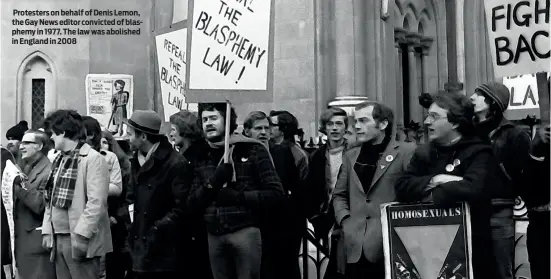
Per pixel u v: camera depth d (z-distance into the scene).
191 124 6.58
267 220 6.20
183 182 5.90
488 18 5.96
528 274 7.20
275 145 6.81
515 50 5.80
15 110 13.73
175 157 6.03
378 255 5.41
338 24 12.61
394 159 5.50
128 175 8.19
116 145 8.59
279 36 12.81
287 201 6.18
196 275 6.17
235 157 5.80
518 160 5.43
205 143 6.22
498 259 5.03
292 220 6.51
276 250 6.41
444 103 4.96
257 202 5.61
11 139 9.83
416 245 4.94
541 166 5.19
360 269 5.53
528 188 5.30
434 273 4.87
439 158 5.06
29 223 7.01
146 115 6.05
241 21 5.91
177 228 5.87
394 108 13.88
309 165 6.97
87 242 6.04
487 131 5.65
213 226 5.69
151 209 5.95
